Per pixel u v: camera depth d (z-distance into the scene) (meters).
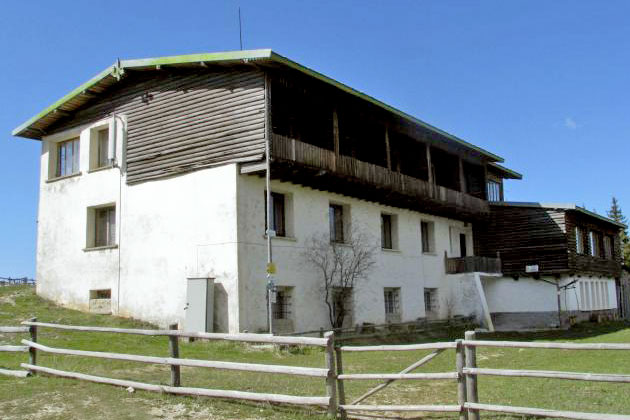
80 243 22.61
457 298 28.88
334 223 23.09
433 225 28.92
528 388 11.07
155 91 21.11
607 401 9.48
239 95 18.89
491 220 32.06
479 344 7.33
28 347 11.81
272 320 18.83
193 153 19.59
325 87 20.38
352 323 22.36
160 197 20.27
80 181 23.02
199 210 19.14
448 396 10.26
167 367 12.92
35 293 24.30
